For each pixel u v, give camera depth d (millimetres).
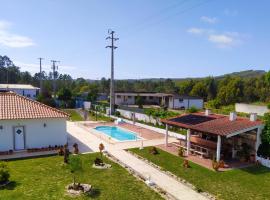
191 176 19172
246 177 19188
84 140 30609
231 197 15758
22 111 25266
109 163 21703
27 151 24562
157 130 38188
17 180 17344
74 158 16031
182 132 36500
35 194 15188
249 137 23453
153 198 15195
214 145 24719
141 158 23547
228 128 21938
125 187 16641
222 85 96188
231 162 22688
